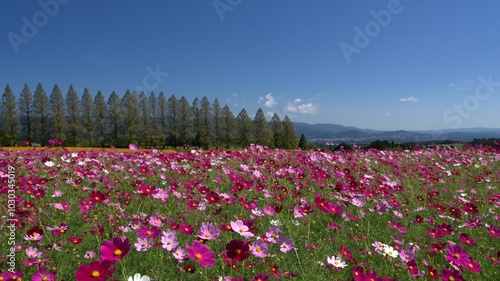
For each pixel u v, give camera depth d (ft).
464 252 9.59
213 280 8.90
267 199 17.72
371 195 16.89
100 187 19.83
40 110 215.51
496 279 10.66
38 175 21.33
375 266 10.84
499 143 46.60
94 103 228.63
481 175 26.81
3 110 210.38
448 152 44.24
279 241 9.91
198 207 13.67
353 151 42.06
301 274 9.96
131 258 10.46
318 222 15.02
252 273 9.76
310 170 24.00
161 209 15.67
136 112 230.89
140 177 22.44
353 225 14.71
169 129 237.86
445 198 20.81
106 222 13.48
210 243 11.02
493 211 17.56
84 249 11.20
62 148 30.60
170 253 10.34
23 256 10.00
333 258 9.94
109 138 229.25
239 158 31.53
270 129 249.96
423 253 12.09
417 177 26.58
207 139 233.76
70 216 14.40
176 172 23.35
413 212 17.34
